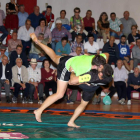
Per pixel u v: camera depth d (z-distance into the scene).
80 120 5.04
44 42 9.21
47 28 9.39
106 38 10.39
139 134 3.92
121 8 12.20
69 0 11.95
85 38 10.05
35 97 7.84
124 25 11.23
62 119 5.07
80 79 3.55
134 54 9.81
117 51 9.44
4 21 10.03
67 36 9.65
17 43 8.88
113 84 8.16
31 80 7.80
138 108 7.03
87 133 3.92
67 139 3.51
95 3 12.10
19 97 9.01
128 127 4.44
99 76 3.53
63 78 4.15
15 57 8.25
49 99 4.35
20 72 7.76
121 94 8.07
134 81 8.30
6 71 7.70
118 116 5.60
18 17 10.14
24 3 10.98
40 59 9.13
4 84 7.57
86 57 3.81
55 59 4.36
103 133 3.94
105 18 10.43
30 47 9.33
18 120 4.85
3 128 4.12
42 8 11.69
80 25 10.06
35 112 4.49
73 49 9.08
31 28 9.42
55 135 3.73
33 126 4.33
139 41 9.77
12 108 6.36
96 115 5.67
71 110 6.27
